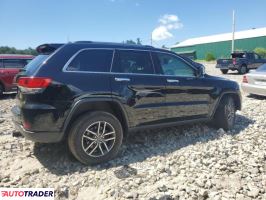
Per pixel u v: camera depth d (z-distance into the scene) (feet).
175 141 18.48
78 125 14.15
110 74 15.11
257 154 16.06
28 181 13.57
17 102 15.06
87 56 14.79
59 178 13.75
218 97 20.03
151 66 16.89
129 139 18.48
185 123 18.71
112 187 12.75
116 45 15.93
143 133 19.53
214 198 11.75
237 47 192.85
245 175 13.69
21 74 14.70
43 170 14.49
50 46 14.93
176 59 18.33
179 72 18.37
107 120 14.83
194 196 11.89
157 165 14.90
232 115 21.34
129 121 15.84
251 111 27.35
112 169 14.44
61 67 13.97
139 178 13.50
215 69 98.27
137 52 16.53
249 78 35.50
